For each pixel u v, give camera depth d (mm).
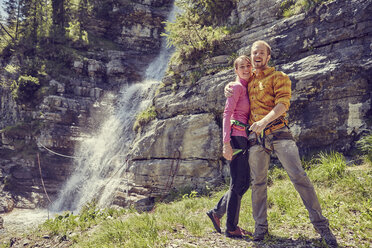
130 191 10398
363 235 2812
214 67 10242
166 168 9688
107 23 32875
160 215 4273
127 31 32875
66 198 15336
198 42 10961
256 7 10445
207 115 9297
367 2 7281
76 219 5492
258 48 2875
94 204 9789
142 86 21078
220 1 11906
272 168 6852
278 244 2701
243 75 3021
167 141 9984
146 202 9594
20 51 26266
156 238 3027
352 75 6996
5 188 16531
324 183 4809
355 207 3635
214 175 8672
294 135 7406
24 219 11633
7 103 23000
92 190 13312
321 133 7066
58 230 4562
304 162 6496
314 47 8094
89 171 15516
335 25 7746
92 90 22781
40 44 26859
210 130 9047
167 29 11906
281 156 2678
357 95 6785
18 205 15391
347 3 7645
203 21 12945
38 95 21156
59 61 25609
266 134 2707
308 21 8406
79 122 20250
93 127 20203
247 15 10805
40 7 29203
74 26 29766
